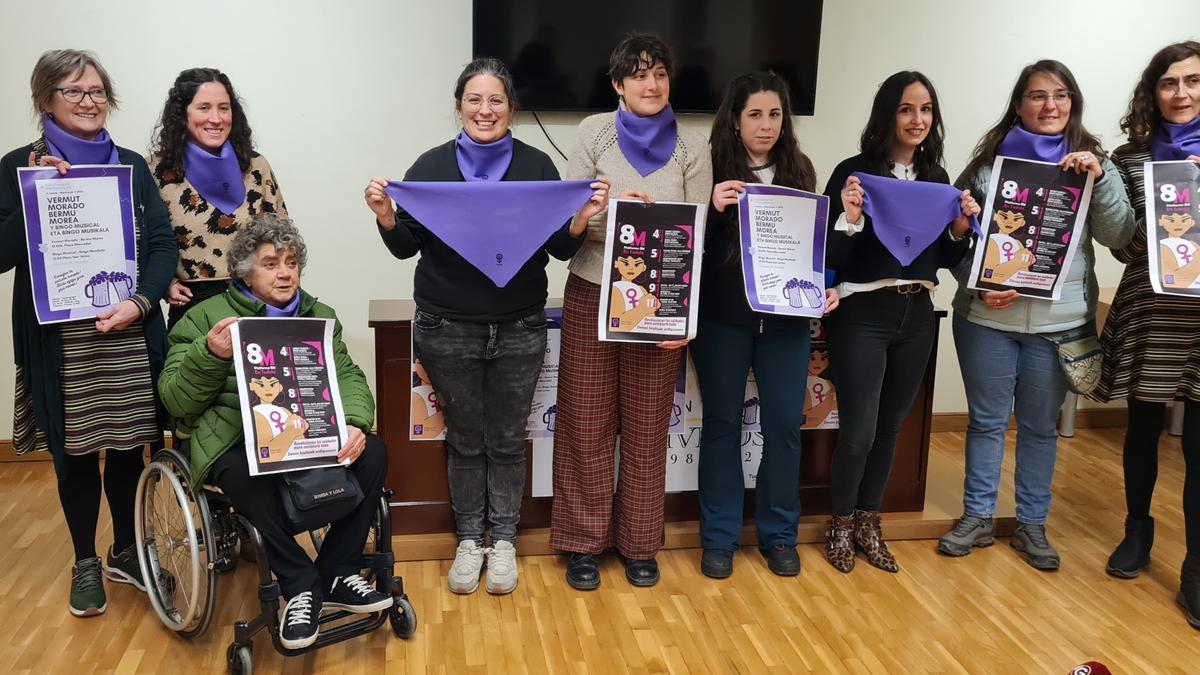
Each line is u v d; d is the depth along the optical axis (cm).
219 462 202
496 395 241
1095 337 257
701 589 254
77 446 219
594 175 233
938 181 247
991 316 261
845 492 264
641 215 227
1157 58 237
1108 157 249
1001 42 368
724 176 239
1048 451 269
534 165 232
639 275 231
